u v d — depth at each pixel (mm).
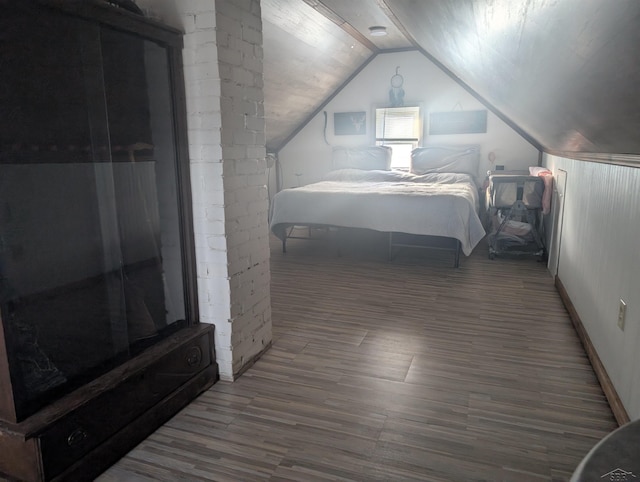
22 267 1428
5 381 1368
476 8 1474
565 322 2920
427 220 4289
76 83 1561
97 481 1548
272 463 1633
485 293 3508
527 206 4406
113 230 1741
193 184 2080
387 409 1960
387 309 3174
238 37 2066
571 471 1575
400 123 6270
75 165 1585
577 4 881
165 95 1955
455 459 1642
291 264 4465
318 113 6727
